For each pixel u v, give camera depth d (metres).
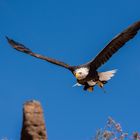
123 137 16.61
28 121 10.48
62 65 16.55
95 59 15.96
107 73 15.97
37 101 10.70
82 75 15.95
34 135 10.45
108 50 15.78
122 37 15.44
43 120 10.60
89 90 16.11
